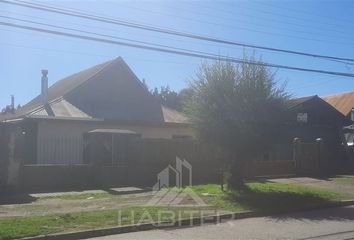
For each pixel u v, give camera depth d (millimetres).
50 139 23703
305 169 26859
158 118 30672
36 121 23594
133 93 33219
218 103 17984
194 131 18578
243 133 17828
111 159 21578
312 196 17641
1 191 17547
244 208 14750
